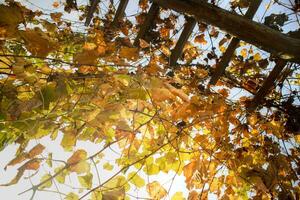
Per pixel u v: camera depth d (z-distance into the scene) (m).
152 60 2.69
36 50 1.84
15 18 1.80
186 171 2.16
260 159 2.68
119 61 2.35
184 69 2.85
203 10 2.14
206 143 2.54
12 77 1.89
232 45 2.26
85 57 1.97
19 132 1.82
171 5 2.29
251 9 2.08
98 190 1.80
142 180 2.05
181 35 2.42
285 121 2.68
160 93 1.81
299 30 2.14
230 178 2.51
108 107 1.87
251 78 2.93
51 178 1.62
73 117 1.87
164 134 2.26
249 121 2.64
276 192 2.44
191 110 2.16
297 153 2.73
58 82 1.78
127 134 2.00
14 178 1.54
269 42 2.04
